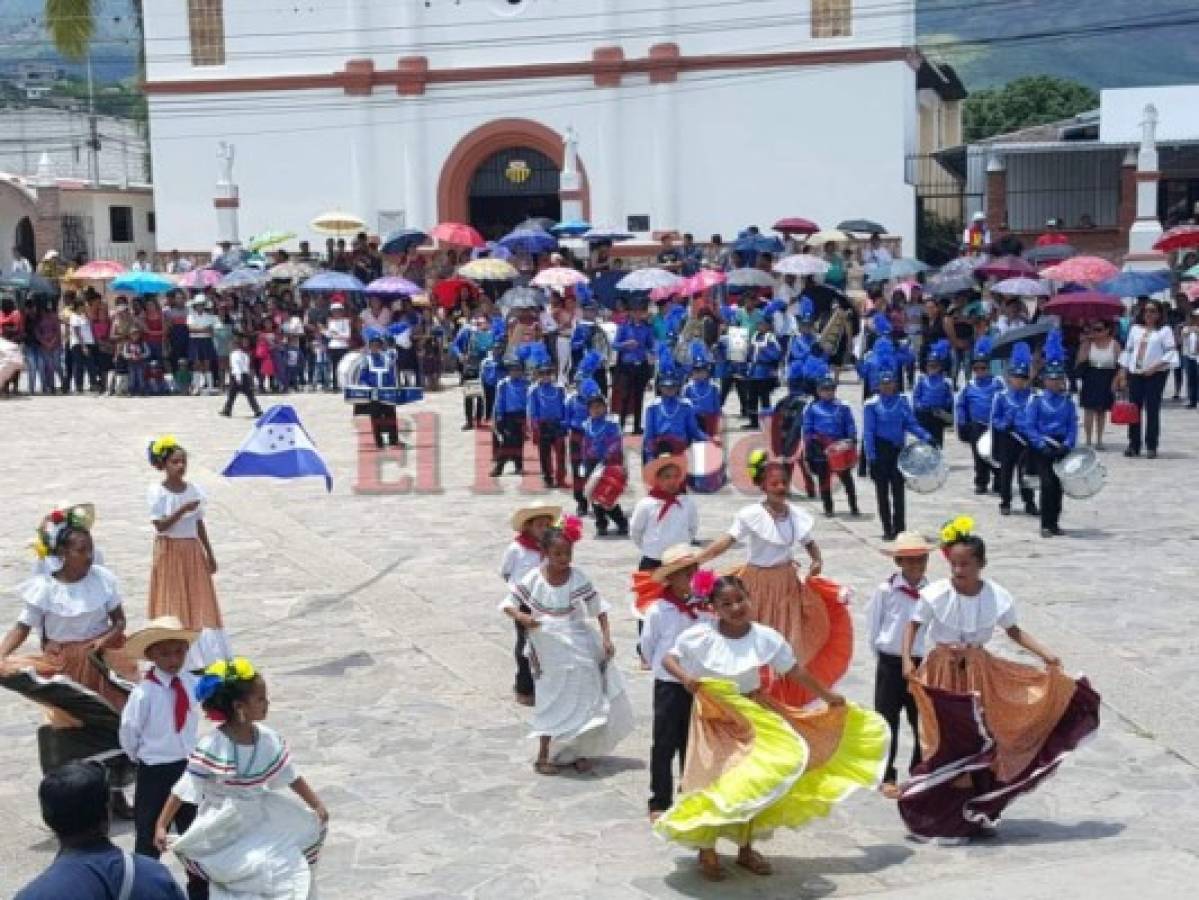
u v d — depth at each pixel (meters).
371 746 11.20
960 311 28.89
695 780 8.71
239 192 43.41
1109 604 14.38
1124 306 27.03
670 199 41.44
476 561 16.72
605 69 41.28
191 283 32.91
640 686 12.41
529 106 41.97
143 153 60.84
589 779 10.46
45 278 34.91
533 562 11.60
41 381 32.44
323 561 16.86
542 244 34.56
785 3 40.41
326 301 33.62
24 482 22.16
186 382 31.91
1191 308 28.11
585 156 41.81
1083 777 10.29
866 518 18.55
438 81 42.25
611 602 14.80
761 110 40.88
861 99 40.41
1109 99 42.47
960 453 23.16
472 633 13.96
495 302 33.06
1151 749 10.78
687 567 9.27
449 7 42.06
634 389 25.19
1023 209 44.34
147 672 8.56
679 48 41.09
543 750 10.57
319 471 14.29
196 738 8.54
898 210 40.62
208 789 7.56
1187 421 25.98
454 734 11.42
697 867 8.97
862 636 13.58
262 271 34.56
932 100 53.69
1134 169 40.38
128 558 17.41
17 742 11.66
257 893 7.46
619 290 29.81
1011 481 18.50
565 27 41.56
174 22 43.06
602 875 8.89
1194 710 11.45
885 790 9.88
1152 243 37.84
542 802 10.07
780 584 10.90
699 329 25.86
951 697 9.09
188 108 43.28
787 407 20.39
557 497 20.30
